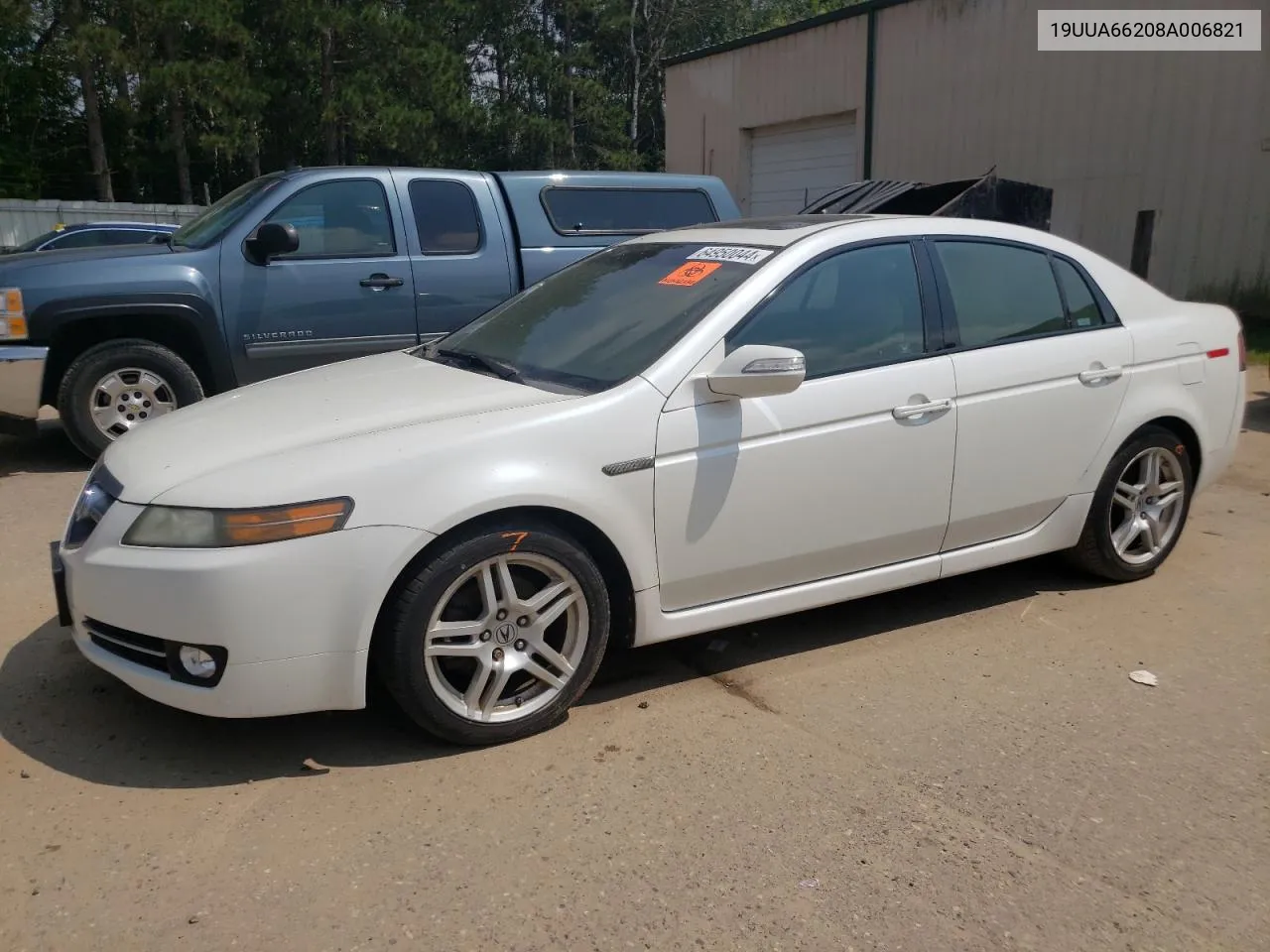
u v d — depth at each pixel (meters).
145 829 2.85
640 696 3.66
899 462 3.83
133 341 6.62
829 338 3.78
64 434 7.92
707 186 8.32
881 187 10.33
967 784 3.10
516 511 3.20
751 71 18.58
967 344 4.05
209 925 2.47
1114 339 4.41
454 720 3.19
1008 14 14.34
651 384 3.43
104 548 3.04
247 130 27.47
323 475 2.99
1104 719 3.50
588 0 38.22
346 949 2.40
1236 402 4.87
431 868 2.69
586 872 2.68
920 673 3.85
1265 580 4.81
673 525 3.45
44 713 3.48
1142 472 4.62
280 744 3.30
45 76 31.73
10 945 2.40
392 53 29.39
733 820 2.91
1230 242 12.37
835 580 3.88
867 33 16.33
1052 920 2.52
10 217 24.06
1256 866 2.73
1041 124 14.17
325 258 7.04
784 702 3.62
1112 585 4.74
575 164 40.12
